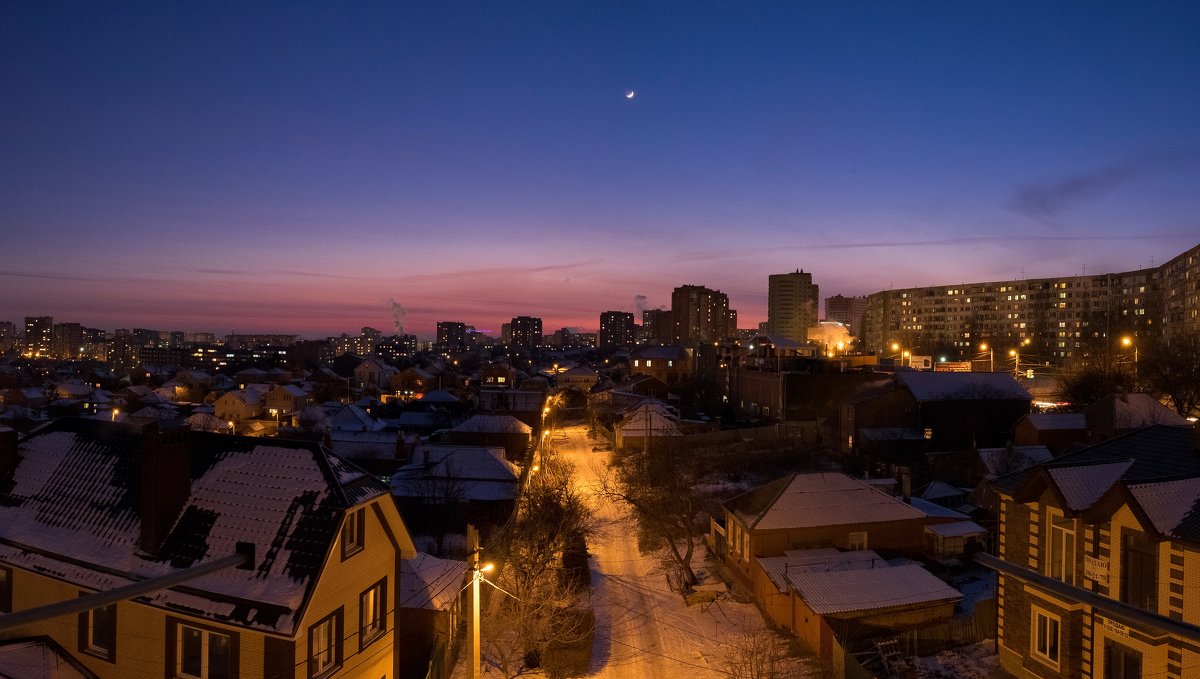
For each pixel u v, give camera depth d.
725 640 29.52
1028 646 22.16
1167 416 51.41
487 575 29.77
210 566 9.49
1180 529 17.09
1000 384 62.03
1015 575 10.09
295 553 17.39
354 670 18.97
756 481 55.78
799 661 26.41
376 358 188.12
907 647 25.61
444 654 24.50
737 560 36.66
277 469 19.41
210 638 17.33
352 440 63.00
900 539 35.25
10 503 21.09
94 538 19.08
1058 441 53.38
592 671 26.91
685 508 44.97
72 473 21.25
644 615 32.53
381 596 20.59
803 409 75.62
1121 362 77.38
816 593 27.94
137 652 17.72
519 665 27.03
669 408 86.06
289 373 168.25
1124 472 21.45
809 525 34.25
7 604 19.70
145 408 100.50
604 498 52.44
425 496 47.22
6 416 94.56
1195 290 116.38
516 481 51.31
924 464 54.03
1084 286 156.25
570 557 37.97
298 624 16.19
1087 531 19.92
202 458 20.30
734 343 105.62
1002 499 23.62
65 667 18.20
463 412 102.50
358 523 19.47
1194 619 16.73
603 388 126.00
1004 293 171.25
